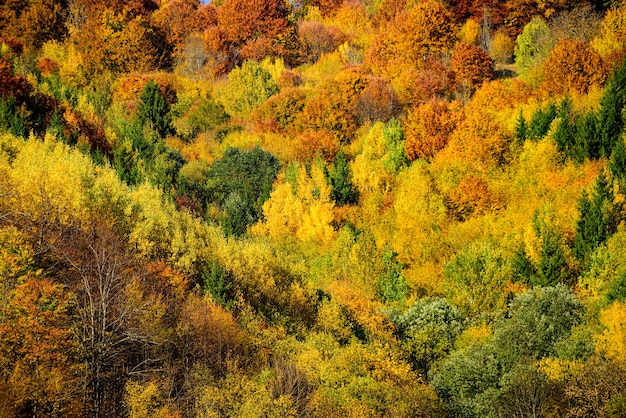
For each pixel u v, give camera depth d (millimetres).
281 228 74438
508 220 65562
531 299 46031
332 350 41656
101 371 30828
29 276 31359
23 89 79375
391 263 61375
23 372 26734
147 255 45719
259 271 52281
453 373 40375
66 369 28125
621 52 95062
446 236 66625
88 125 83062
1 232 33219
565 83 91125
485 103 94750
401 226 69125
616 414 32625
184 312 39344
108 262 37125
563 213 63094
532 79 99875
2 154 52781
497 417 36938
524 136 81312
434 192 73938
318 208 73250
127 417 30844
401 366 38562
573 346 39500
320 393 35438
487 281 52500
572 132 75375
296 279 57781
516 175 74125
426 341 46469
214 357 37750
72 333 29438
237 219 74875
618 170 66625
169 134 103188
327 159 94250
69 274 36750
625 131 73062
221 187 86188
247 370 37344
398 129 91312
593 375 35156
